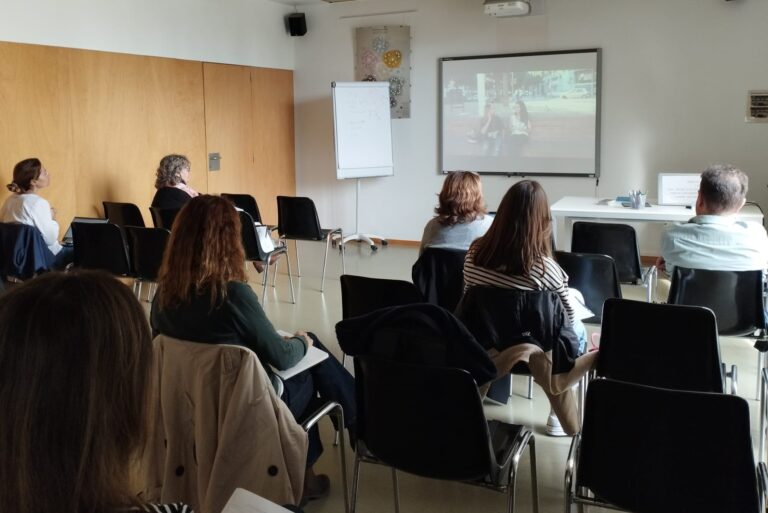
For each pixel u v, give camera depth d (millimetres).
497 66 7730
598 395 1709
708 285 3020
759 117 6746
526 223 2510
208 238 2146
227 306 2139
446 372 1896
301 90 8859
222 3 7574
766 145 6762
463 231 3625
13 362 649
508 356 2436
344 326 2113
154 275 4703
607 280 3314
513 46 7637
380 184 8578
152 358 736
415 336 2064
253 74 8148
